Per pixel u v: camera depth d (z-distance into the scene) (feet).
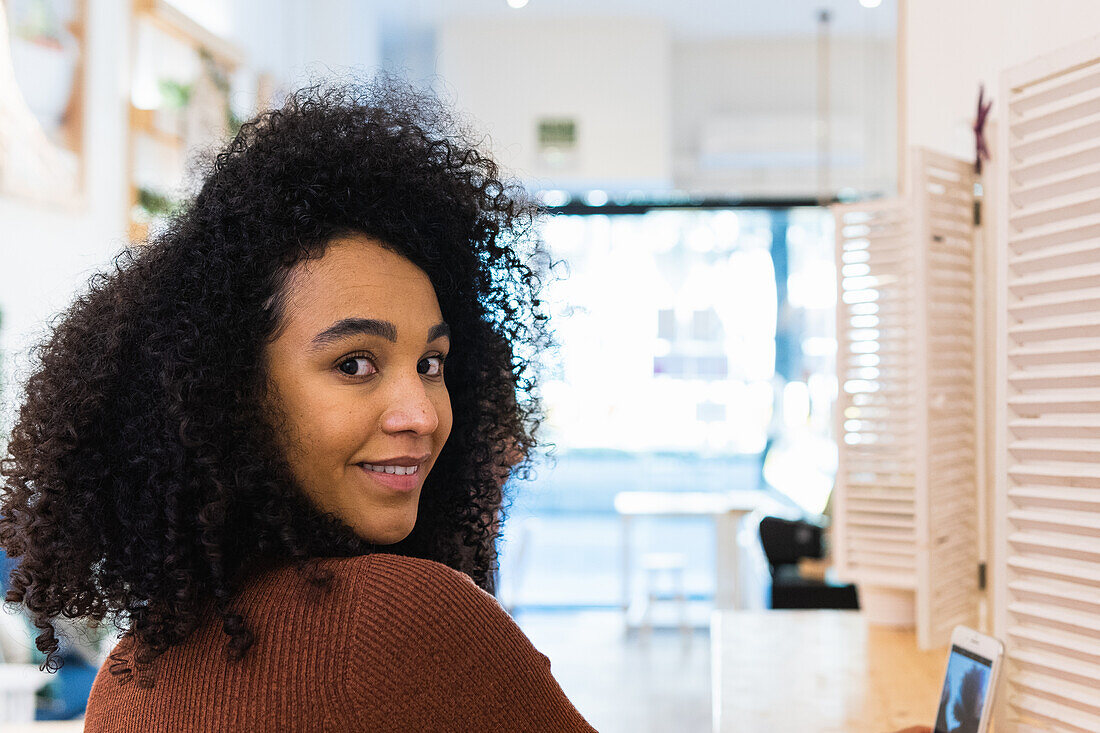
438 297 3.17
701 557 21.70
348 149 2.80
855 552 7.18
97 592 2.80
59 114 11.39
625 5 21.34
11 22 10.38
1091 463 3.77
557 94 21.68
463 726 2.31
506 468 3.91
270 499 2.52
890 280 6.97
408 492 2.71
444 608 2.35
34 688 7.77
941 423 6.23
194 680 2.37
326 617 2.33
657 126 21.71
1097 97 3.73
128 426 2.59
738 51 22.41
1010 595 4.06
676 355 21.44
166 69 13.73
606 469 21.62
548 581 21.29
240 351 2.61
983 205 6.61
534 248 3.77
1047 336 3.94
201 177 3.08
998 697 4.13
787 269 21.57
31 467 2.75
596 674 15.35
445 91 21.42
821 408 21.26
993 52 6.54
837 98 22.26
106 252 12.19
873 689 5.65
